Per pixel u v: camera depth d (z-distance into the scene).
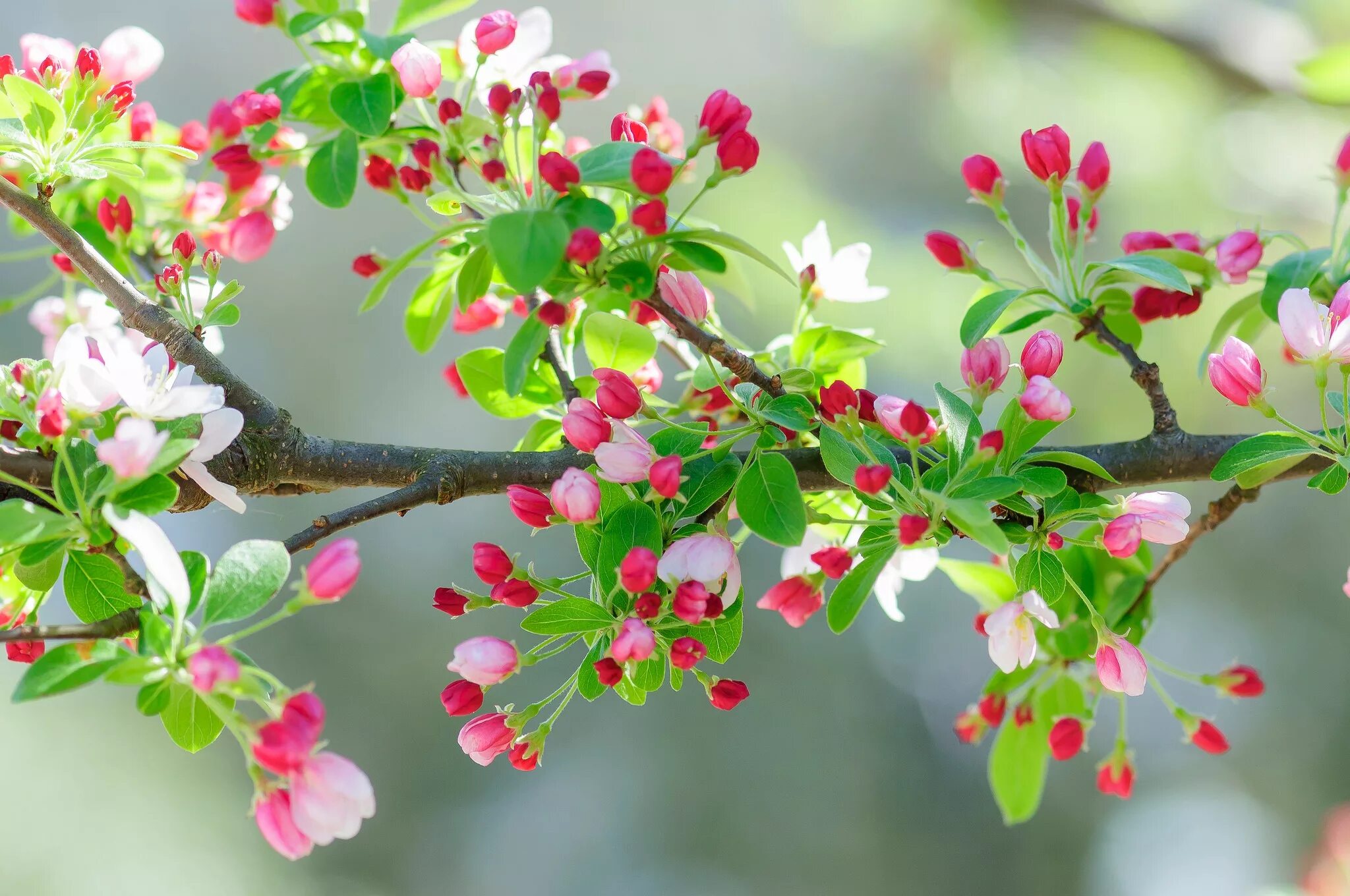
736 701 3.02
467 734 3.02
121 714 7.15
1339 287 3.05
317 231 8.84
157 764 7.16
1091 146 3.09
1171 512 3.02
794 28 8.53
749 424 3.03
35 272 7.70
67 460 2.96
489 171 3.02
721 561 3.01
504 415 3.10
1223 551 8.56
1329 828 4.32
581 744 8.68
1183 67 4.99
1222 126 5.20
